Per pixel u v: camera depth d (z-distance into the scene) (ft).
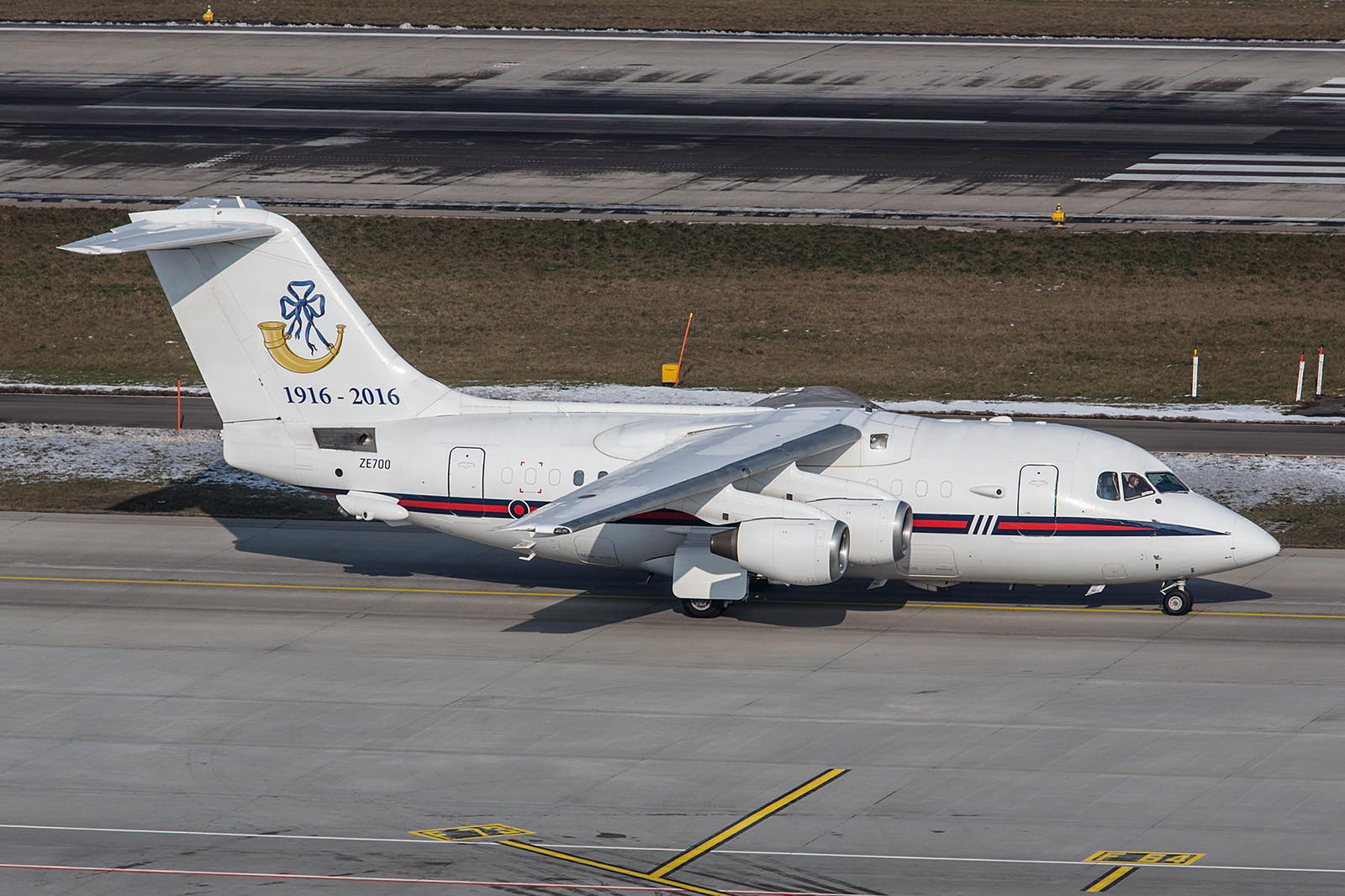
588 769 291.38
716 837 260.62
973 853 253.44
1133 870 246.06
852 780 285.23
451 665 352.08
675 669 349.00
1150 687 334.44
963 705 323.98
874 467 386.93
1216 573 394.32
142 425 601.21
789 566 360.07
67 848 256.52
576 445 394.32
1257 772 286.25
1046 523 376.07
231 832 263.29
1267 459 539.29
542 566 439.63
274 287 402.31
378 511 403.75
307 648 363.97
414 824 267.18
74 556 443.32
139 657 356.18
